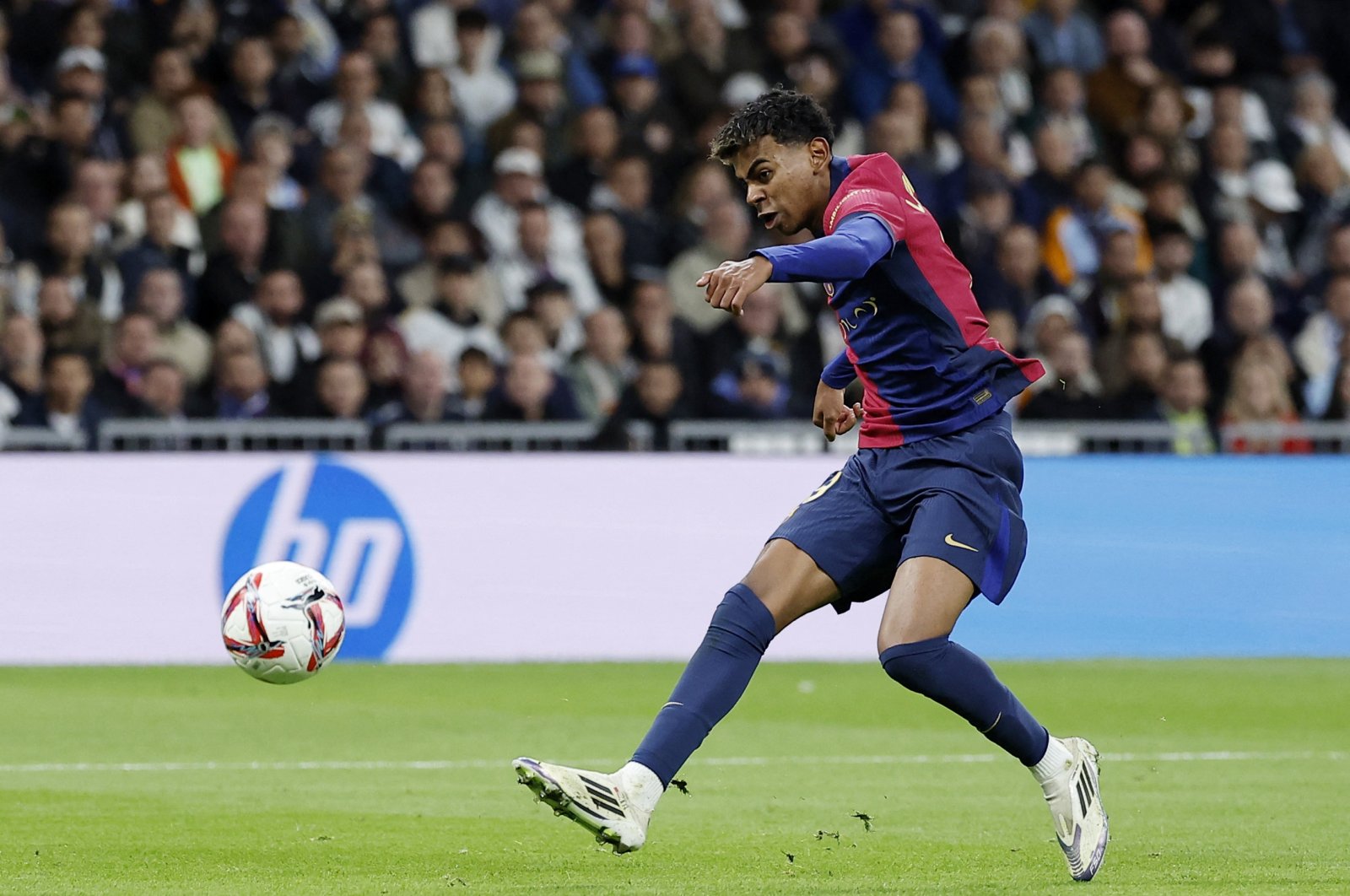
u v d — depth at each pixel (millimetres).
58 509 39969
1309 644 44594
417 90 51594
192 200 48250
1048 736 17516
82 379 41781
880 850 19609
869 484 17500
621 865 18516
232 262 45844
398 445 42469
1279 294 53531
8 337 41812
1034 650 43656
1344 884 17297
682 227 50531
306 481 40812
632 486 42469
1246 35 60844
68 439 41094
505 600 41750
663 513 42625
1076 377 47250
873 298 17266
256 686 36875
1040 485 43719
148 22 51188
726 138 17625
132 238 45969
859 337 17547
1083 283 52156
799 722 32344
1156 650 44094
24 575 39812
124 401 42375
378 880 17469
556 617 41969
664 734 16359
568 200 51000
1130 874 17938
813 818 21906
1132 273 51000
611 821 15719
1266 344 49438
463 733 30125
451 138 49906
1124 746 29641
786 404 46281
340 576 40875
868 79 55719
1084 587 43844
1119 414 47688
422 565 41344
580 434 43406
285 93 51094
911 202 17359
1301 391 52531
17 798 23078
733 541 42969
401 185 49812
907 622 16562
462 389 43906
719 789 24516
